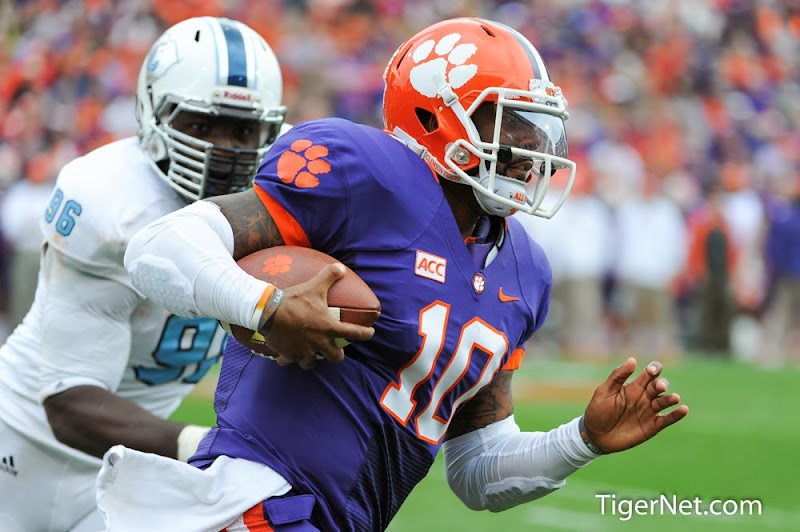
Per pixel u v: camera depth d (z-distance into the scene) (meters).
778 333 46.84
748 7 62.34
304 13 53.31
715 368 40.75
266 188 8.48
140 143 12.36
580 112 52.41
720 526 18.89
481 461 9.98
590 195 42.84
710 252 45.09
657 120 55.06
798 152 57.56
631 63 57.66
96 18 51.12
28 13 52.38
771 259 46.84
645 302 43.31
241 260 8.40
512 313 9.34
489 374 9.23
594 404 9.47
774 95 60.09
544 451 9.66
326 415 8.62
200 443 9.05
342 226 8.55
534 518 19.11
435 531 18.08
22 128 47.09
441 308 8.75
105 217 11.55
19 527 12.34
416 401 8.84
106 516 8.27
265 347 8.33
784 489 21.69
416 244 8.70
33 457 12.13
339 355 8.12
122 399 11.54
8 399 12.20
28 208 38.50
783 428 28.34
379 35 53.41
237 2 52.56
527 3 58.34
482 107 9.01
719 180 53.22
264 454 8.57
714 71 59.53
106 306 11.58
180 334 12.12
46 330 11.63
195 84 11.94
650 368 9.30
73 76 49.19
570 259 42.28
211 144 11.86
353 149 8.60
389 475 8.89
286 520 8.41
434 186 8.95
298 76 50.06
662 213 43.28
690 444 26.11
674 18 60.38
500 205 9.03
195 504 8.41
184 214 8.28
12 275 40.06
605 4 59.41
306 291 7.98
